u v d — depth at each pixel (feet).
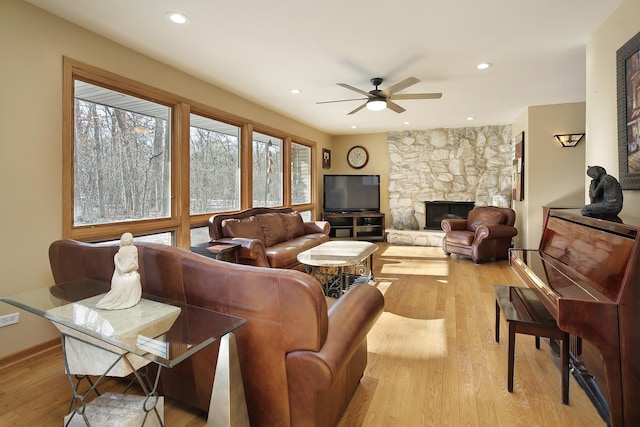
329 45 9.82
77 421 4.75
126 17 8.26
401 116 19.30
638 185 6.70
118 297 4.91
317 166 23.62
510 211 18.33
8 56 7.34
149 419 4.89
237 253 11.92
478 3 7.64
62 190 8.36
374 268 16.25
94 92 9.42
